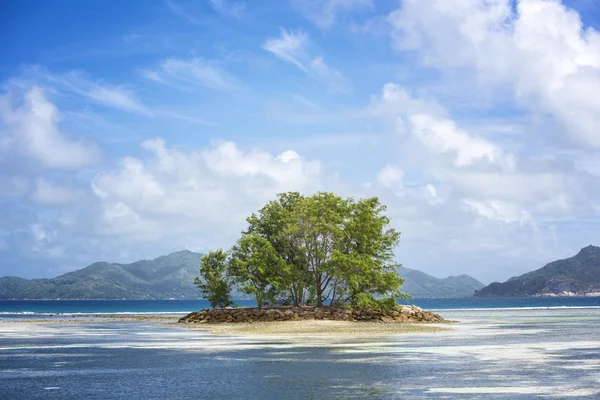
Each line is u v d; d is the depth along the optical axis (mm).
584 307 189750
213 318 79250
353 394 20219
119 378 24781
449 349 36094
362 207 80250
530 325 67375
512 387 21375
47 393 21250
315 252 78625
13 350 38344
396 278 77375
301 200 80750
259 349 37344
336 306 79188
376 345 39562
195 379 24188
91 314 147125
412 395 19922
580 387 21328
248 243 79625
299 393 20547
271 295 79312
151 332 59000
